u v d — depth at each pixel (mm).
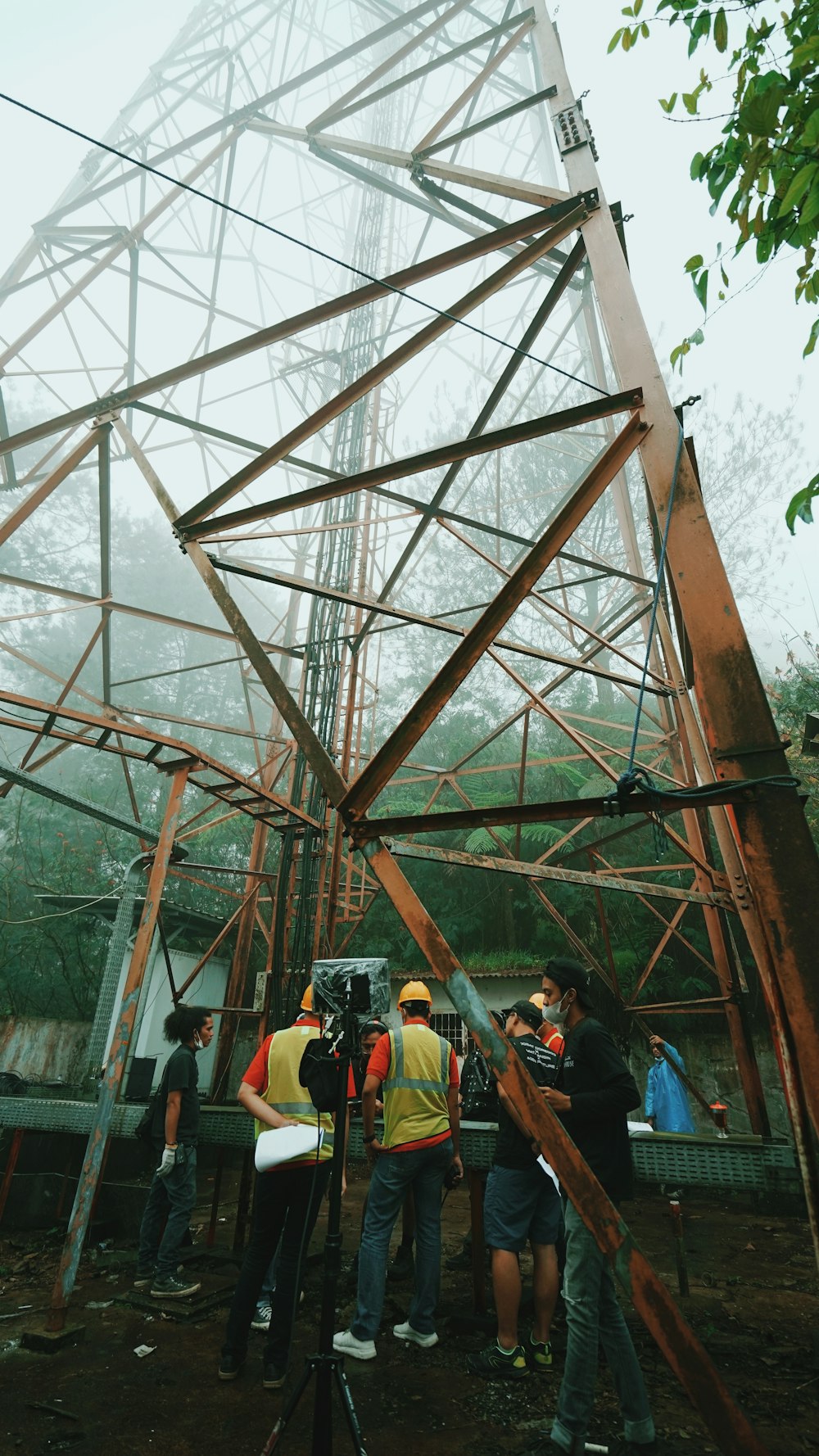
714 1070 10289
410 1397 3090
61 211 8852
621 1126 2838
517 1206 3408
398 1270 4727
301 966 8727
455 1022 12438
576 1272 2676
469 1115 4992
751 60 3186
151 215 7922
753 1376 3350
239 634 3691
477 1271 4043
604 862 8562
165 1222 4566
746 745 2680
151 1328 3826
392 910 14328
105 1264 4887
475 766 17469
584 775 14484
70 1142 5828
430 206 6453
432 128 5699
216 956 13984
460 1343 3680
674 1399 3137
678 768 8320
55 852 17062
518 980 12172
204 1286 4422
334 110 6695
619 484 8758
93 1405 2994
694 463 3430
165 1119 4555
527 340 4848
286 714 3242
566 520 3209
